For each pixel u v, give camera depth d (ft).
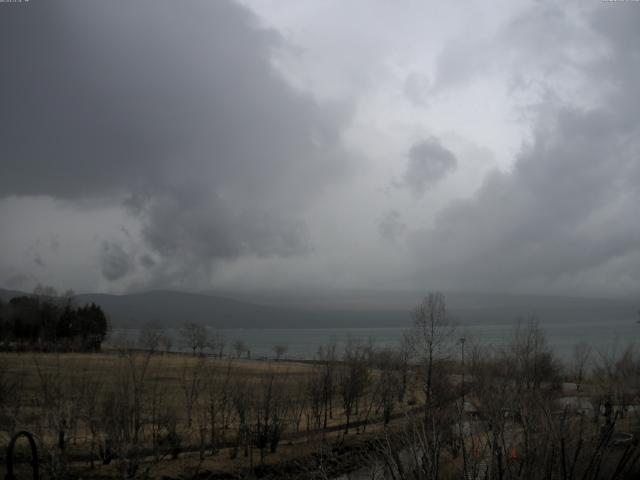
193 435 146.92
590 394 119.34
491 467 54.29
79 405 118.52
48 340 348.18
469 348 204.13
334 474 101.45
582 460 58.03
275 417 141.18
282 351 471.21
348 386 178.91
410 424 65.00
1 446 110.63
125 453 112.68
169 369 219.41
